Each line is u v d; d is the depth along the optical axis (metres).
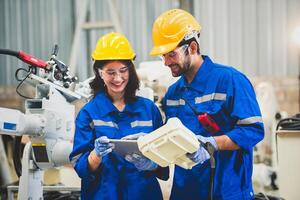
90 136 2.00
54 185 2.98
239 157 1.98
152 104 2.11
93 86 2.11
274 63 5.00
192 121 2.01
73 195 2.66
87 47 5.34
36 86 2.37
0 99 5.63
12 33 5.59
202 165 2.01
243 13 5.02
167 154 1.74
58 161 2.33
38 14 5.52
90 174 1.96
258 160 3.72
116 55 1.96
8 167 3.44
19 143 2.57
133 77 2.07
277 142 2.61
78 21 5.21
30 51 5.56
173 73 1.97
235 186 1.94
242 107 1.89
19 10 5.56
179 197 2.05
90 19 5.37
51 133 2.32
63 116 2.39
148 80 2.79
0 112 2.05
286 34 4.95
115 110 2.04
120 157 2.04
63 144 2.34
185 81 2.08
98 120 2.01
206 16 5.09
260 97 3.80
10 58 5.58
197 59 2.01
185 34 1.93
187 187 2.03
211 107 1.96
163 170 2.05
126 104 2.08
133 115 2.06
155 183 2.07
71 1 5.43
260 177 3.29
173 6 5.20
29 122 2.18
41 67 2.32
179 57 1.92
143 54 5.26
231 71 1.97
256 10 5.00
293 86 4.98
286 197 2.58
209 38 5.09
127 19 5.29
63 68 2.39
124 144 1.80
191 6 5.17
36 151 2.34
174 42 1.92
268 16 4.98
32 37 5.55
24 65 5.54
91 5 5.36
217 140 1.84
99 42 2.04
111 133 2.00
